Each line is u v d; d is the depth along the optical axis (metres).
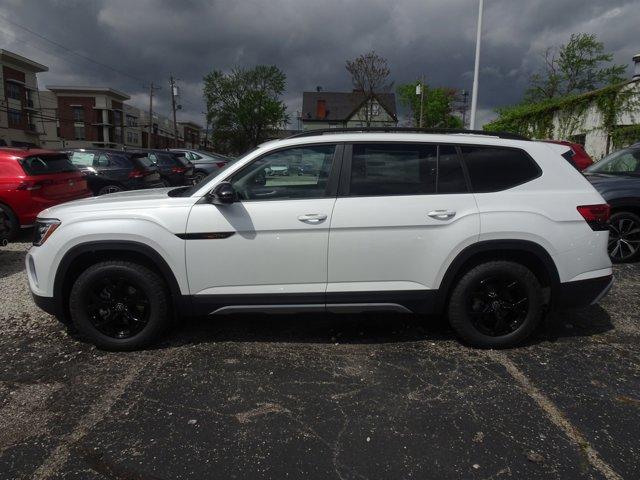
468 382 3.29
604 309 4.73
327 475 2.36
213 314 3.71
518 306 3.73
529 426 2.77
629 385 3.26
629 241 6.47
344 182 3.64
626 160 7.40
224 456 2.50
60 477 2.35
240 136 64.56
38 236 3.72
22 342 3.93
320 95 73.75
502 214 3.59
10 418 2.85
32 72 50.78
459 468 2.41
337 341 3.97
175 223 3.55
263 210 3.56
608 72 34.81
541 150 3.81
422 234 3.58
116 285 3.67
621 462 2.46
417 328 4.25
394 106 65.12
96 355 3.69
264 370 3.46
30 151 7.82
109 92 70.12
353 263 3.60
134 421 2.82
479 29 18.25
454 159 3.71
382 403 3.02
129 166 11.84
